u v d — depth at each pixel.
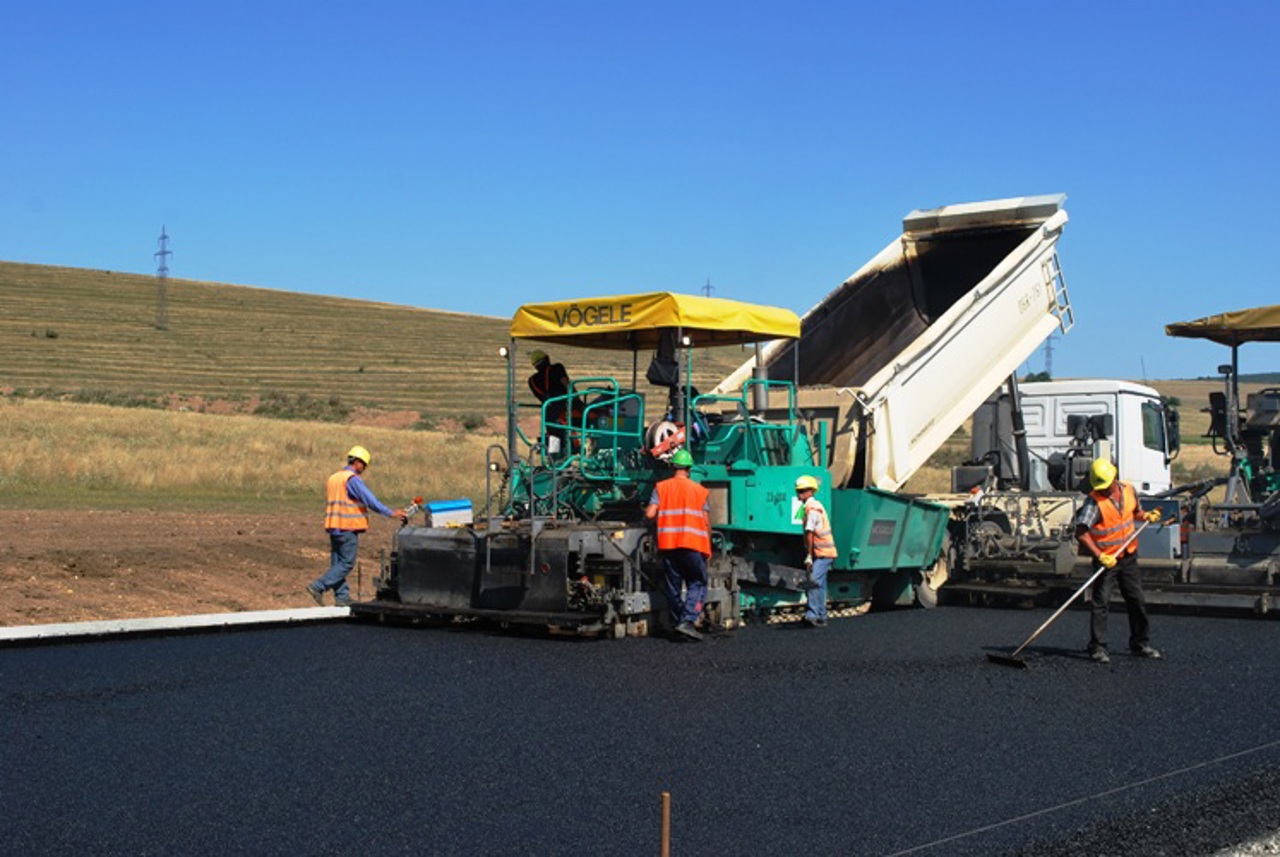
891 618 13.75
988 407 18.27
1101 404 18.08
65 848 6.00
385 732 8.11
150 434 35.69
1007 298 14.91
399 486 27.48
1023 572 14.91
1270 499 14.34
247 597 14.24
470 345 93.12
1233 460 15.57
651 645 11.27
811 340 15.13
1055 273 15.53
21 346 77.12
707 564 11.70
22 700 8.77
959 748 7.91
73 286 103.88
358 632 11.90
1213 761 7.68
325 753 7.62
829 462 13.70
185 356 79.88
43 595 13.19
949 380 14.60
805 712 8.77
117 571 14.83
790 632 12.35
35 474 24.81
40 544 15.97
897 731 8.30
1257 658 11.07
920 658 10.86
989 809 6.73
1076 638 12.24
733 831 6.36
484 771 7.30
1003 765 7.54
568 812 6.61
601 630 11.58
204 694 9.09
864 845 6.18
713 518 12.38
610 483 12.55
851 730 8.30
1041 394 18.48
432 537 12.43
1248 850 6.16
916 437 14.30
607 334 13.35
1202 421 64.50
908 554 14.40
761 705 8.95
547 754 7.66
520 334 12.61
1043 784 7.18
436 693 9.21
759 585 12.97
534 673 9.95
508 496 13.80
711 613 12.27
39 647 10.70
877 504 13.69
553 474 12.36
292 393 70.19
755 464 12.70
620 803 6.77
